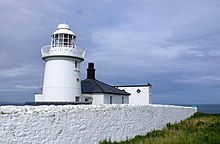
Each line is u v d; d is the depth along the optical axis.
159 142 11.16
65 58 21.50
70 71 21.78
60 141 9.66
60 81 21.45
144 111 14.98
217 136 11.91
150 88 32.84
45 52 21.97
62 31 21.59
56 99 21.39
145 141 11.78
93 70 27.30
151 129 15.60
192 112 24.45
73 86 21.88
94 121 11.19
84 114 10.72
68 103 20.17
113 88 27.72
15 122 8.33
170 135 12.81
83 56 22.78
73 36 22.08
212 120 20.03
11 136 8.20
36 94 24.00
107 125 11.92
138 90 32.41
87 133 10.80
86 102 22.52
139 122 14.39
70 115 10.10
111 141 12.04
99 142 11.35
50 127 9.34
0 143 7.93
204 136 11.98
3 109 8.14
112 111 12.30
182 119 21.20
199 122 18.47
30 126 8.72
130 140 12.81
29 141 8.66
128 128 13.38
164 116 17.56
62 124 9.77
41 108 9.23
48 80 21.83
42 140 9.05
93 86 25.00
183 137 11.89
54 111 9.54
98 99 24.17
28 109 8.80
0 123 7.97
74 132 10.23
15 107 8.50
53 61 21.64
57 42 21.64
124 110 13.16
